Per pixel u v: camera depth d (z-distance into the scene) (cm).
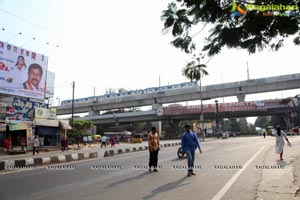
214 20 393
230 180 878
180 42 443
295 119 7788
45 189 815
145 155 2014
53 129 3728
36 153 2858
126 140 6562
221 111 6669
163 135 8625
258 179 888
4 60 3139
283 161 1312
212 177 938
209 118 7944
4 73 3125
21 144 2930
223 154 1780
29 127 3303
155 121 8469
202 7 383
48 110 3666
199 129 7669
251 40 399
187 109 7012
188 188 774
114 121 8256
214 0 373
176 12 416
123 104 8175
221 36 398
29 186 870
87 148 3791
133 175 1031
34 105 3481
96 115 8356
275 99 6306
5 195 750
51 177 1041
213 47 420
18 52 3303
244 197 666
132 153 2377
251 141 3534
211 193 709
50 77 4209
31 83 3428
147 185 831
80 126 5594
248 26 378
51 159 1617
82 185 860
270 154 1662
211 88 6969
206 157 1603
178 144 3734
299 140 3002
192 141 1014
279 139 1409
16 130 3266
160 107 7375
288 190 729
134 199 666
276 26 374
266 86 6469
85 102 8562
